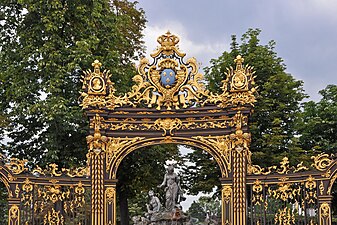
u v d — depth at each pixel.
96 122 21.98
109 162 21.94
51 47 28.48
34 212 21.31
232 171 21.44
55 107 27.36
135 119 22.14
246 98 21.47
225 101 21.64
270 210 21.44
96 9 30.28
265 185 21.16
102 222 21.52
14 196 21.23
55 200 21.52
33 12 29.28
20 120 29.61
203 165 32.34
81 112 28.14
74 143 29.03
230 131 21.66
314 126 32.59
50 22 28.53
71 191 22.25
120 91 30.17
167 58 22.28
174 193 24.80
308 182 20.50
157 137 22.03
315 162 20.52
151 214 25.45
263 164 30.59
